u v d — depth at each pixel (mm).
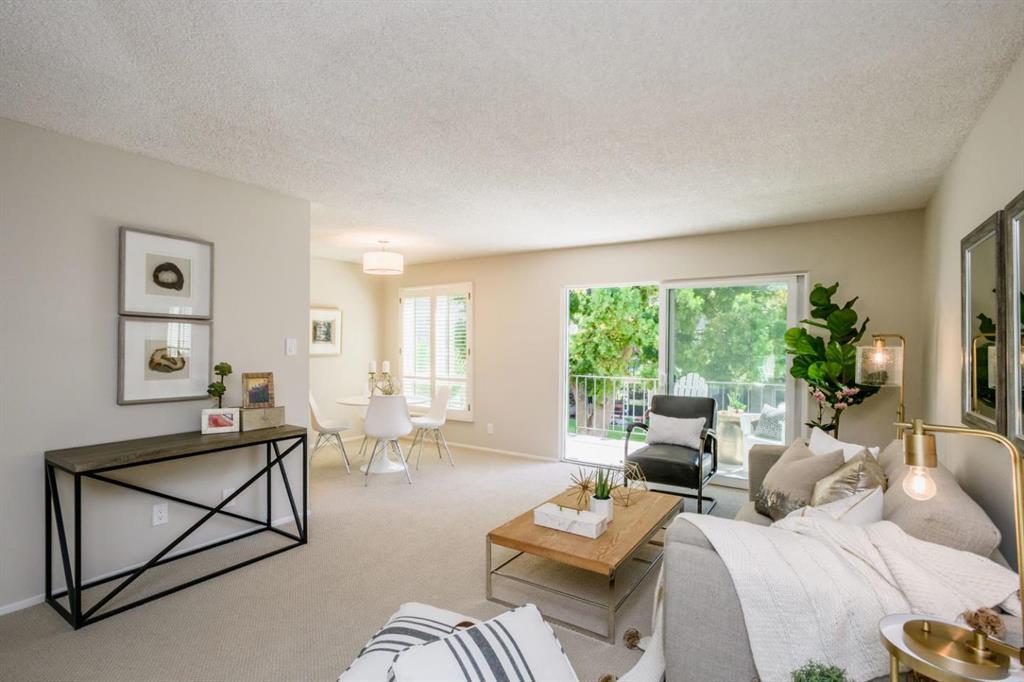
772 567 1531
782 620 1485
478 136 2584
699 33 1711
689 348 4977
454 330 6500
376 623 2369
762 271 4566
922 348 3846
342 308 6758
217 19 1644
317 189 3498
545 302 5785
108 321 2768
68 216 2619
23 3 1559
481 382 6266
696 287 4918
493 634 1309
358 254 6234
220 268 3256
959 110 2258
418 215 4203
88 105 2277
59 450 2574
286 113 2342
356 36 1740
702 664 1622
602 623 2377
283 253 3613
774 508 2551
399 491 4461
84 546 2703
